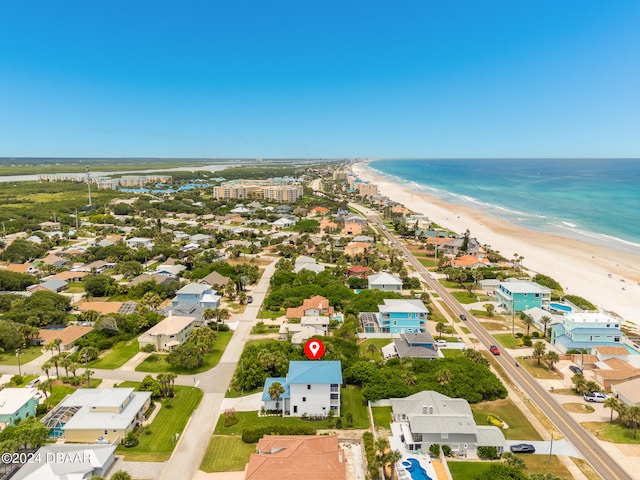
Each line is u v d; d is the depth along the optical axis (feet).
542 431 269.03
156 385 303.68
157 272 599.16
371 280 542.16
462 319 466.70
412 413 266.36
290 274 574.56
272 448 225.97
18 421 267.80
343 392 314.14
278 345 361.30
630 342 387.96
